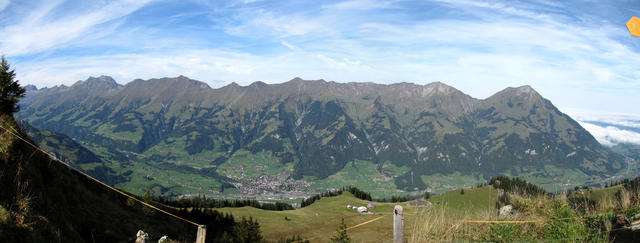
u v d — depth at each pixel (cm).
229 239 5522
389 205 14825
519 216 1234
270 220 9881
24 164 1513
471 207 1307
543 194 1358
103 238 2159
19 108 1744
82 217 2181
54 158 1811
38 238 1273
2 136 1503
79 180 3419
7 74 1695
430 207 1274
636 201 1152
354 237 3067
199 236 936
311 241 6519
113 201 3778
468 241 1071
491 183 12862
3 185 1325
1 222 1166
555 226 1130
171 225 4378
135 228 2981
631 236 993
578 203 1254
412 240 1035
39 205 1449
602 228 1088
